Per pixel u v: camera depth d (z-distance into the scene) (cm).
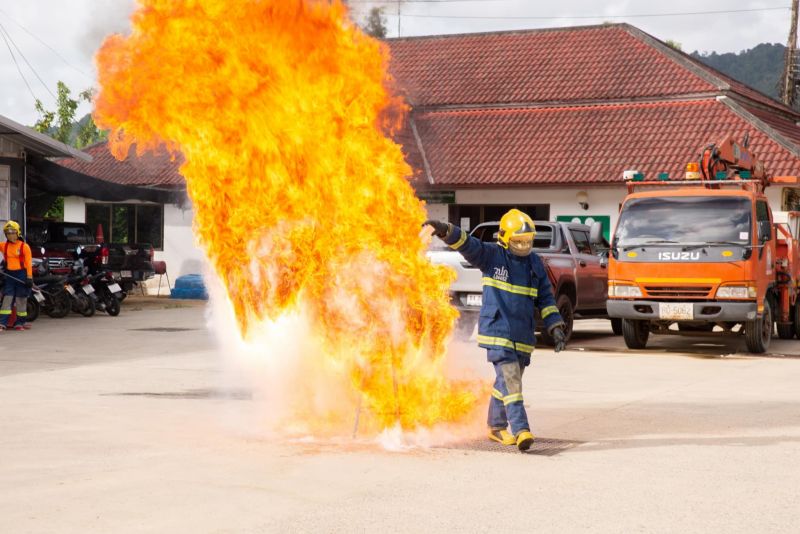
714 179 1706
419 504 607
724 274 1524
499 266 798
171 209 3331
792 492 646
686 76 3197
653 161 2892
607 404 1031
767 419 938
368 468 709
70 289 2156
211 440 808
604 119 3156
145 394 1065
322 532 545
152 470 695
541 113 3269
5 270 1880
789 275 1703
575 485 661
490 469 709
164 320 2125
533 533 546
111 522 561
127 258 2547
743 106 3256
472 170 3042
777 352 1619
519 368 798
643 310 1564
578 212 2966
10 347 1563
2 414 932
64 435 826
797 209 2878
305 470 700
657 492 643
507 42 3666
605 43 3506
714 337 1897
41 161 2528
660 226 1591
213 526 555
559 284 1638
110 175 3422
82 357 1425
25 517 571
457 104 3350
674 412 979
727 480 679
